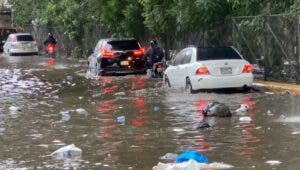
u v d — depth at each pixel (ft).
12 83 93.35
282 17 74.59
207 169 31.37
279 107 55.31
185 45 101.76
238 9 85.97
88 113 55.62
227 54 69.36
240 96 65.21
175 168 31.04
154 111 55.42
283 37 74.69
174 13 92.22
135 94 71.46
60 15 167.32
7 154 37.22
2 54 199.00
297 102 58.23
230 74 67.56
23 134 44.60
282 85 70.90
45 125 48.85
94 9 131.03
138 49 102.06
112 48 101.09
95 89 80.18
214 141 39.63
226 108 50.83
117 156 35.78
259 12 82.53
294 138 39.55
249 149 36.55
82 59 160.25
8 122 50.96
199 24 91.61
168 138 41.24
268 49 77.71
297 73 72.28
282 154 34.73
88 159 35.17
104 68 100.53
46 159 35.47
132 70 101.40
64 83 91.35
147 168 32.50
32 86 87.86
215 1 84.53
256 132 42.45
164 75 78.74
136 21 115.24
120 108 58.65
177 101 62.28
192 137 41.39
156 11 99.71
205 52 69.36
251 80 68.23
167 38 108.99
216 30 90.74
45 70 120.88
